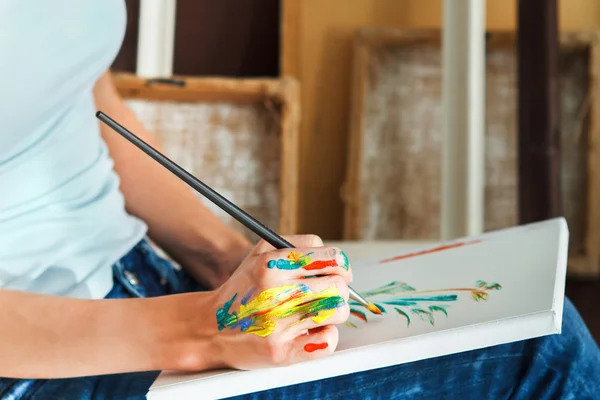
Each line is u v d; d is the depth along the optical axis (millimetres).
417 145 2455
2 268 616
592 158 2213
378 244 1978
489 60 2312
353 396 523
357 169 2412
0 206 625
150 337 501
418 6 2486
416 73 2475
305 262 462
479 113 2096
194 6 2434
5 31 581
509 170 2289
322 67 2504
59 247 657
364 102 2438
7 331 521
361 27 2443
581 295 2141
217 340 478
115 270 720
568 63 2260
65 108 701
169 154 2264
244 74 2445
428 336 458
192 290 821
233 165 2273
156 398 461
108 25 701
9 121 613
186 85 2139
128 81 2115
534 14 2053
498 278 561
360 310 561
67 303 535
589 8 2238
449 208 2107
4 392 551
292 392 526
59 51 635
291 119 2195
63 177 683
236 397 526
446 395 520
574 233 2213
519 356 519
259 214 2260
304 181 2510
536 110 2035
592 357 530
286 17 2451
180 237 824
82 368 512
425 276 629
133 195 828
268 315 450
